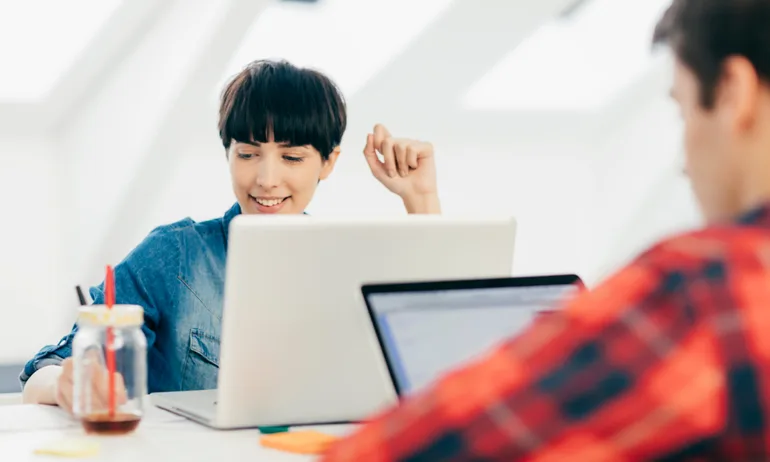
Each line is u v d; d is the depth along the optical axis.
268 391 1.29
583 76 5.02
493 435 0.61
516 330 1.24
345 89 4.29
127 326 1.28
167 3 3.72
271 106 1.83
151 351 1.87
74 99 4.07
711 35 0.68
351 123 4.47
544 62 4.96
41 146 4.18
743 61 0.67
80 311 1.26
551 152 5.14
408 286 1.22
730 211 0.70
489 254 1.38
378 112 4.47
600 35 4.94
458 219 1.35
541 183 5.13
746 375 0.58
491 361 0.64
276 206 1.89
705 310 0.59
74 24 3.83
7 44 3.89
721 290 0.60
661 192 5.08
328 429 1.33
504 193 5.05
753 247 0.62
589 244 5.26
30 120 4.07
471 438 0.62
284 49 4.21
